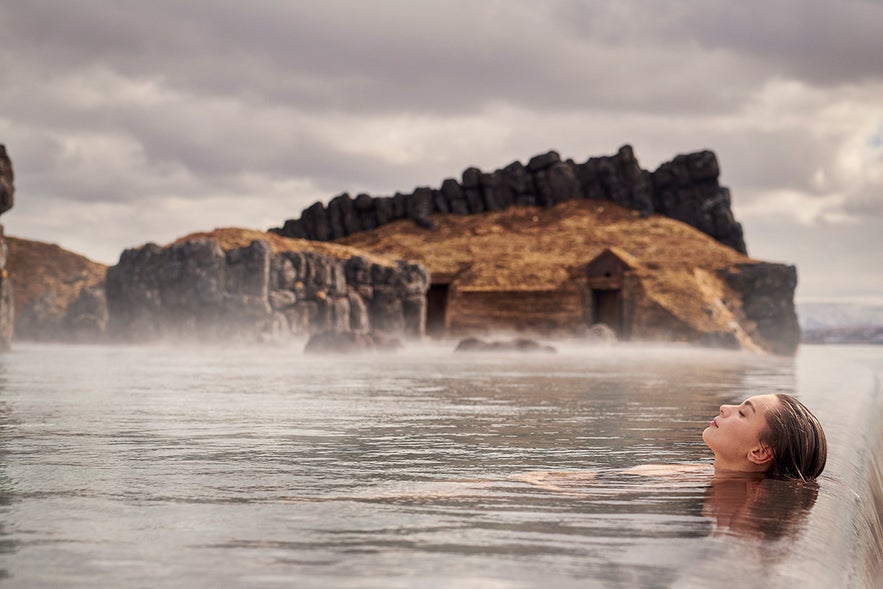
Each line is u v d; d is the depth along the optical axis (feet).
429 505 10.73
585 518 9.77
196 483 12.82
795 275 296.10
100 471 14.15
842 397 36.94
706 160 364.38
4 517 9.87
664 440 19.94
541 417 26.53
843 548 9.07
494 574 7.00
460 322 316.60
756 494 11.76
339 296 225.15
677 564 7.36
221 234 254.47
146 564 7.41
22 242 281.54
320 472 14.21
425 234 382.83
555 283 314.14
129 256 216.33
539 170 393.70
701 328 273.54
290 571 7.13
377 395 37.35
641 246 335.26
